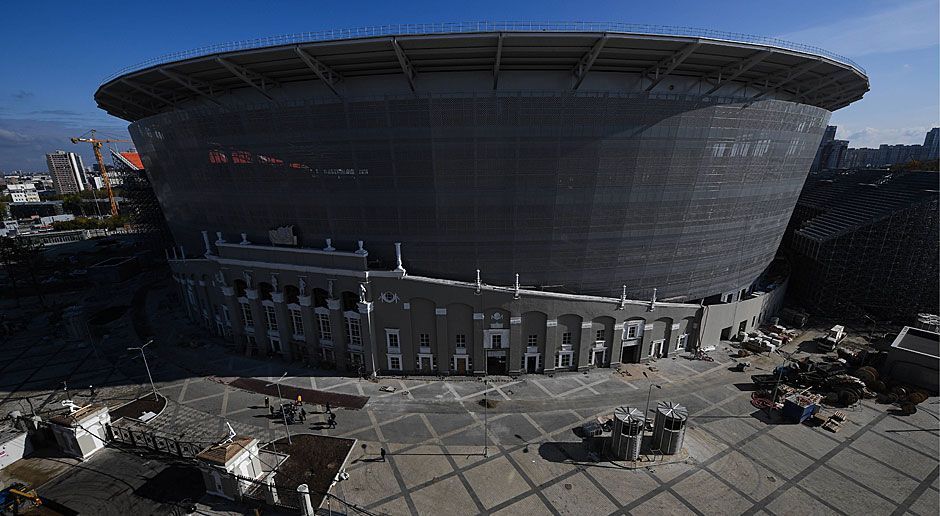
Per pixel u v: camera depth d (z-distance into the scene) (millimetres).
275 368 53062
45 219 194500
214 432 41031
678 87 44094
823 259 69000
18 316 75500
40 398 48281
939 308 66250
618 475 34844
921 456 36844
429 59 38469
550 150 41375
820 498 32406
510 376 50219
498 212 44062
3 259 87062
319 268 48406
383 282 47094
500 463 36219
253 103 45812
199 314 66312
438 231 45219
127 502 32875
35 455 38594
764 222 57188
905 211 63281
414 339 49344
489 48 36312
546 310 48188
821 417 41438
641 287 51469
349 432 40438
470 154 41375
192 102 53188
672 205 46781
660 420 37219
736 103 43500
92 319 72688
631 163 43062
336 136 42375
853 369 51938
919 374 47125
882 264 66500
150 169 62000
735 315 59125
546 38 34594
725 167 47219
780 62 42531
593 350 51281
